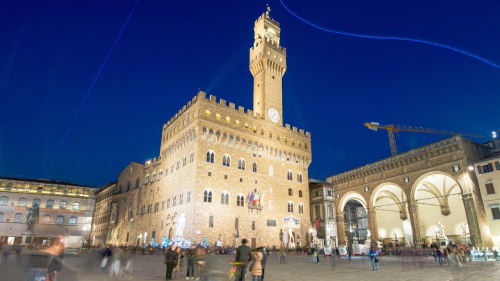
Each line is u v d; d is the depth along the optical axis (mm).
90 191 98562
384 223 84688
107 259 25453
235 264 16922
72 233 90500
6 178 88812
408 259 48031
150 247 62438
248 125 75688
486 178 54219
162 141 84938
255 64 87188
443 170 58938
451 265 35438
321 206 85875
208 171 65750
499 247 50344
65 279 19922
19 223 85688
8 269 24297
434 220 73312
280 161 80500
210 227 62594
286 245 73688
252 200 70375
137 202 88938
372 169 73875
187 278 22266
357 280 22578
